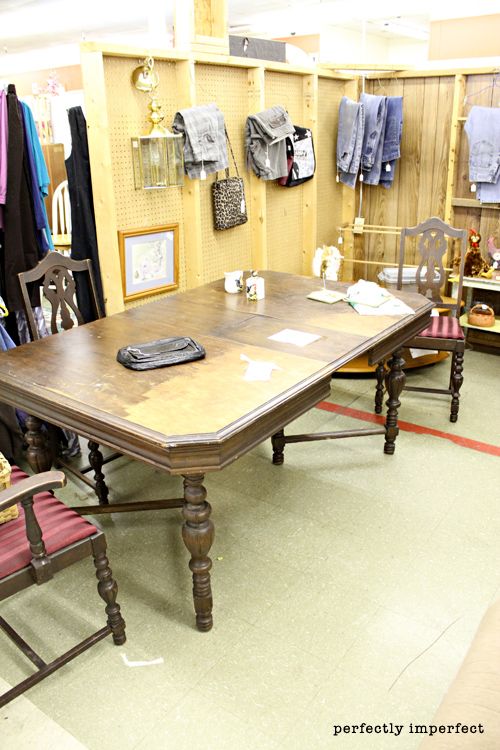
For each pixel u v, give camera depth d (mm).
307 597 2145
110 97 2959
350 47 9008
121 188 3125
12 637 1852
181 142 3182
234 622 2043
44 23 7559
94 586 2242
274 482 2865
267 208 4074
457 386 3340
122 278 3229
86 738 1659
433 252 3592
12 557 1641
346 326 2564
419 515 2590
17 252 2844
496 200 4145
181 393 1955
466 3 5488
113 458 2854
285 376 2066
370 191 4797
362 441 3232
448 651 1904
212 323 2625
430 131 4438
